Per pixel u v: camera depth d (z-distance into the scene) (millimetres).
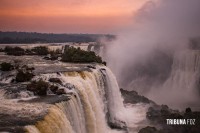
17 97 24203
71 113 23641
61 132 20125
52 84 27234
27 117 19391
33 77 29984
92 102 30000
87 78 32469
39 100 23312
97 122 30375
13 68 34094
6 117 19328
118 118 40125
